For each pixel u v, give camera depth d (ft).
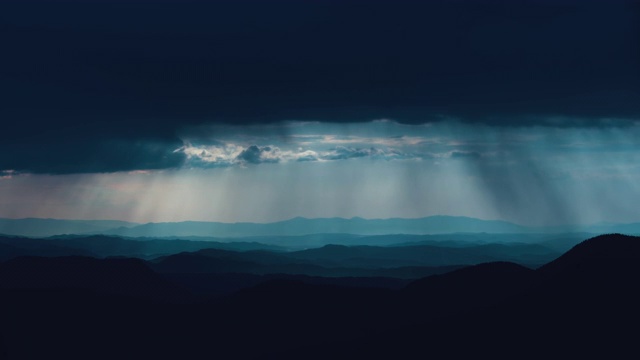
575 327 505.66
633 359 456.04
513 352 501.97
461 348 523.70
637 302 513.45
